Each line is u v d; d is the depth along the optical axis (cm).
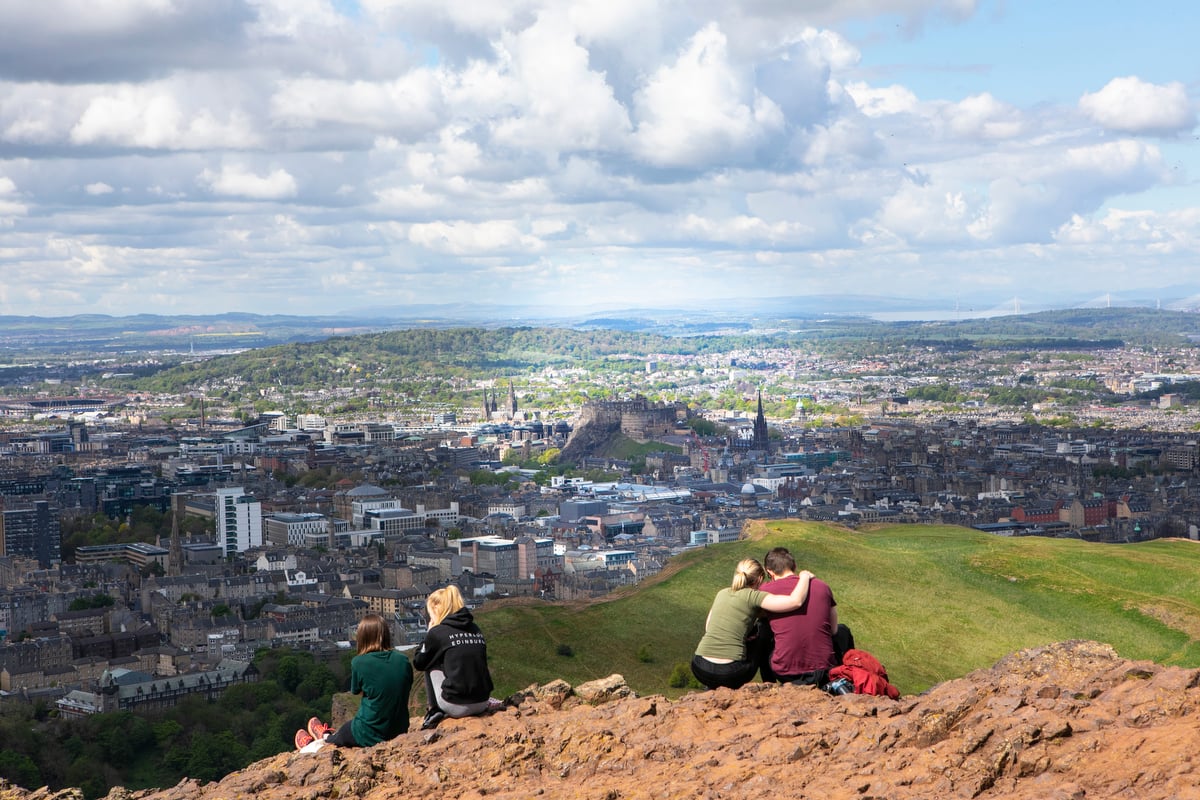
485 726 2408
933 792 1748
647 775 2034
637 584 12912
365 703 2519
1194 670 2036
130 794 2461
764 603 2561
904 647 9688
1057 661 2394
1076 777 1731
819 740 2042
